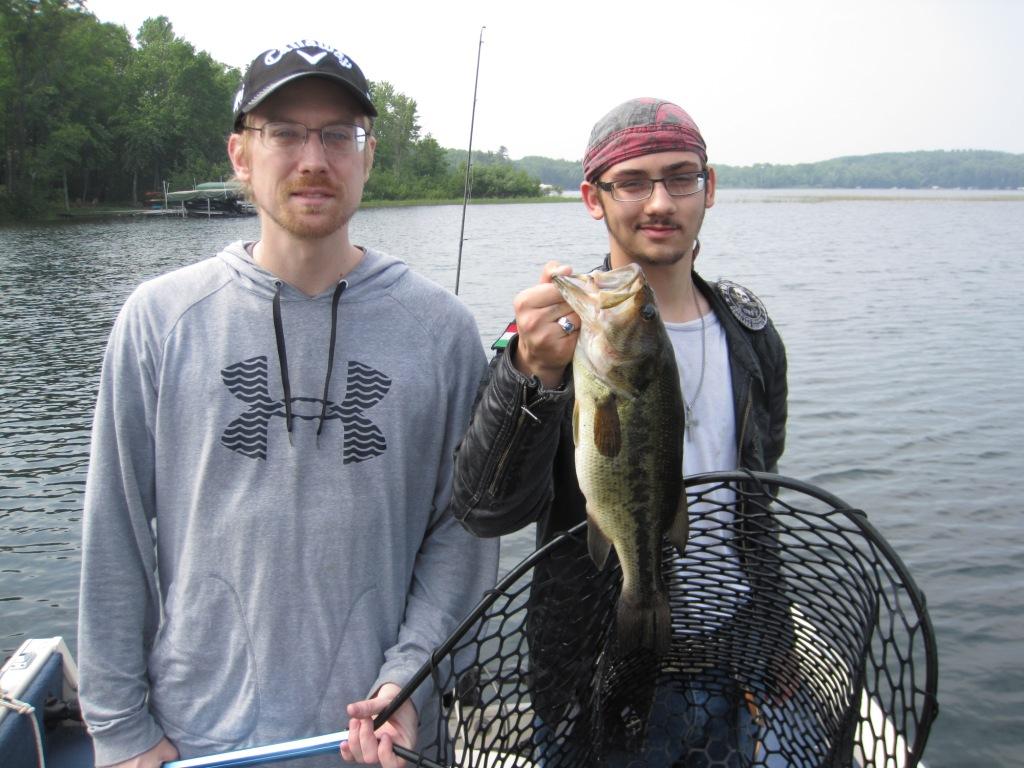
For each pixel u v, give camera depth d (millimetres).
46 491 8930
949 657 5492
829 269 28016
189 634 2205
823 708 2252
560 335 2018
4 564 7266
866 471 8484
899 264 29625
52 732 3129
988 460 8766
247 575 2180
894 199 135125
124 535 2242
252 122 2207
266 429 2201
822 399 11102
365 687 2250
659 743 2521
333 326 2262
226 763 2008
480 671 2016
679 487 2203
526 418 2018
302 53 2176
